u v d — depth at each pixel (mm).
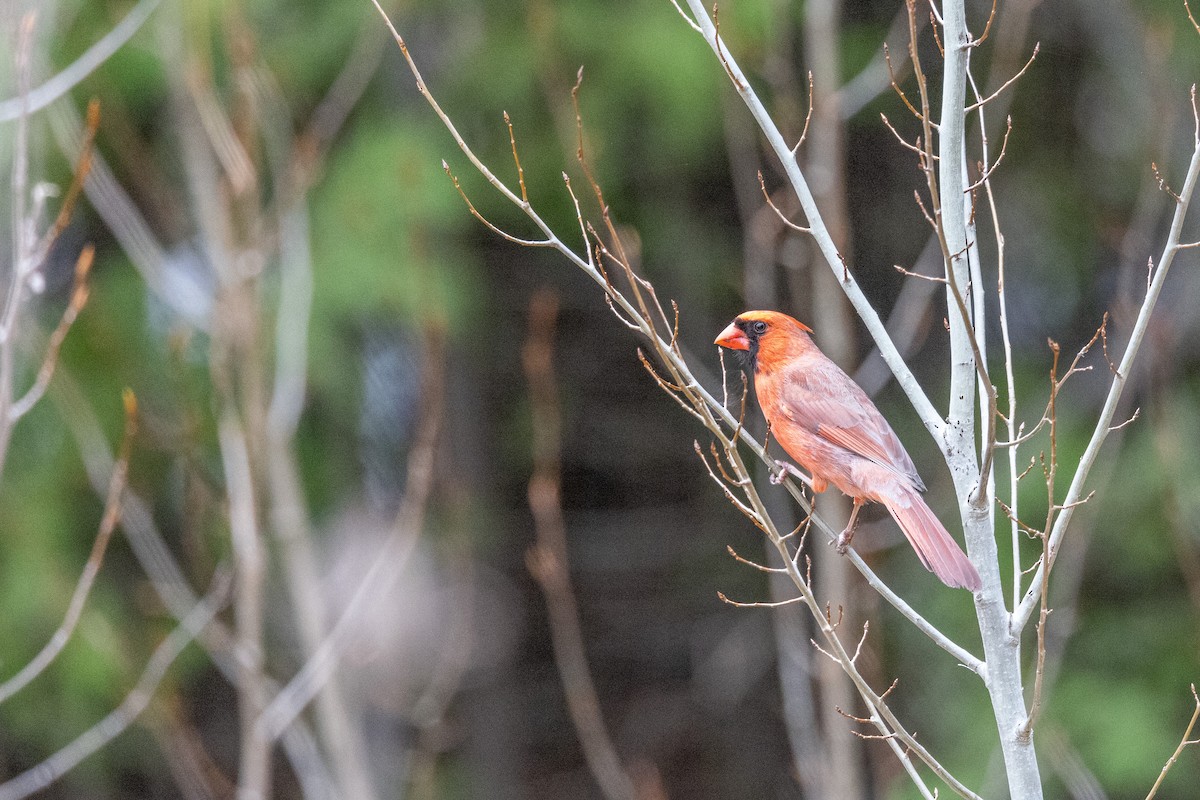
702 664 18781
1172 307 15555
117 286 14523
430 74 14891
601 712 19078
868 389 12305
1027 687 14633
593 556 19141
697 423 18781
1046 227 16547
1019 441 6449
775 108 14766
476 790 18078
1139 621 14961
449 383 17656
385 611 16969
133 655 14891
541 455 12062
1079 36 16188
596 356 18703
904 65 13398
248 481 10625
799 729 11750
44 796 16172
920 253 17016
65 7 12961
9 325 7492
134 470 14344
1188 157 15523
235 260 10750
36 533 14461
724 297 16797
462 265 15328
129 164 12031
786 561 6336
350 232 13867
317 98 14555
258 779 10492
